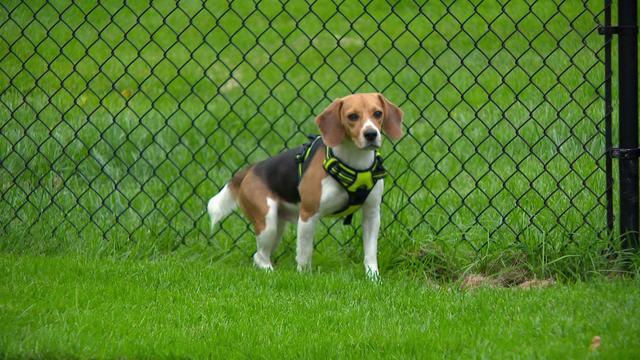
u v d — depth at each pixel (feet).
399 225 32.65
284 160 30.73
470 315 24.32
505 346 21.74
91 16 57.57
